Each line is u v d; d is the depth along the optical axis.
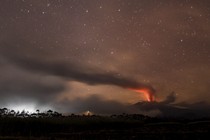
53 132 30.62
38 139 22.34
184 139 22.02
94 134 25.66
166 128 30.70
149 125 37.88
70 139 23.27
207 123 33.94
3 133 28.67
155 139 22.47
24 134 28.31
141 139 22.62
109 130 30.86
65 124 35.22
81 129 33.91
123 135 24.73
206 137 22.22
